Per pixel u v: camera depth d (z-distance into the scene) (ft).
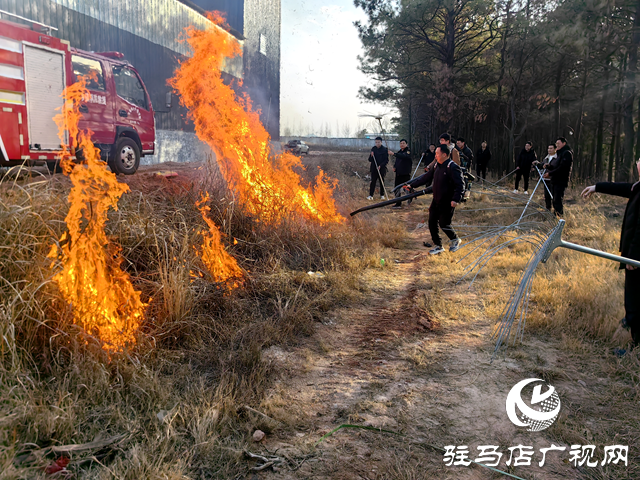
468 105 82.58
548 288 16.61
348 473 7.47
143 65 51.06
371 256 21.91
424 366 11.37
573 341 12.37
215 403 8.84
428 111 97.14
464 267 20.54
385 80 87.92
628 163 50.98
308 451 8.02
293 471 7.49
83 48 42.93
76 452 7.32
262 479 7.25
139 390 8.99
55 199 13.23
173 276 12.37
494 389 10.28
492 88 86.02
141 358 10.13
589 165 70.64
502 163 80.69
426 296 16.72
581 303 14.76
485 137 96.27
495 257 21.45
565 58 62.34
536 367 11.20
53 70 23.38
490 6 72.90
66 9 40.78
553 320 13.65
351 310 15.62
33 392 8.13
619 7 50.93
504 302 15.78
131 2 48.91
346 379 10.73
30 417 7.61
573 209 33.24
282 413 9.04
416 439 8.46
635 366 11.00
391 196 44.29
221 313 13.37
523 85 72.95
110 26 45.98
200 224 17.25
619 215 32.76
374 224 30.30
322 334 13.41
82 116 24.81
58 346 9.55
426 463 7.79
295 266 18.81
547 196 30.45
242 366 10.86
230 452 7.71
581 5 53.62
